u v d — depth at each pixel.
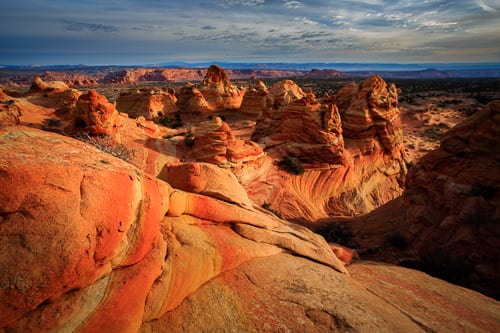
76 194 4.48
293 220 22.52
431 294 9.23
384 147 34.53
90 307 4.41
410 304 8.21
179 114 68.81
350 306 6.68
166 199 7.11
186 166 9.09
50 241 3.99
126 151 26.02
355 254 13.21
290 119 30.17
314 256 9.40
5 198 3.93
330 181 28.08
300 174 27.78
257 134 41.28
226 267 7.22
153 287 5.45
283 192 25.48
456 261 13.56
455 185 16.03
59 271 4.00
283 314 6.03
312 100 30.20
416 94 111.81
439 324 7.25
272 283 7.10
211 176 9.39
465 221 14.66
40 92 55.56
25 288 3.72
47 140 5.42
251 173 25.77
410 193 18.92
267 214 11.62
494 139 15.34
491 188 14.86
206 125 26.67
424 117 72.69
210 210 8.50
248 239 8.66
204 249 6.96
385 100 33.62
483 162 15.51
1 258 3.66
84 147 5.88
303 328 5.69
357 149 33.09
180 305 5.83
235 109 71.38
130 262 5.27
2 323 3.63
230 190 9.62
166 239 6.64
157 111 65.62
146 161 27.11
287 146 29.80
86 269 4.38
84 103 28.28
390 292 8.88
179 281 5.94
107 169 5.24
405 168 35.75
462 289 10.06
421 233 16.70
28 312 3.88
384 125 33.53
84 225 4.37
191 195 8.26
